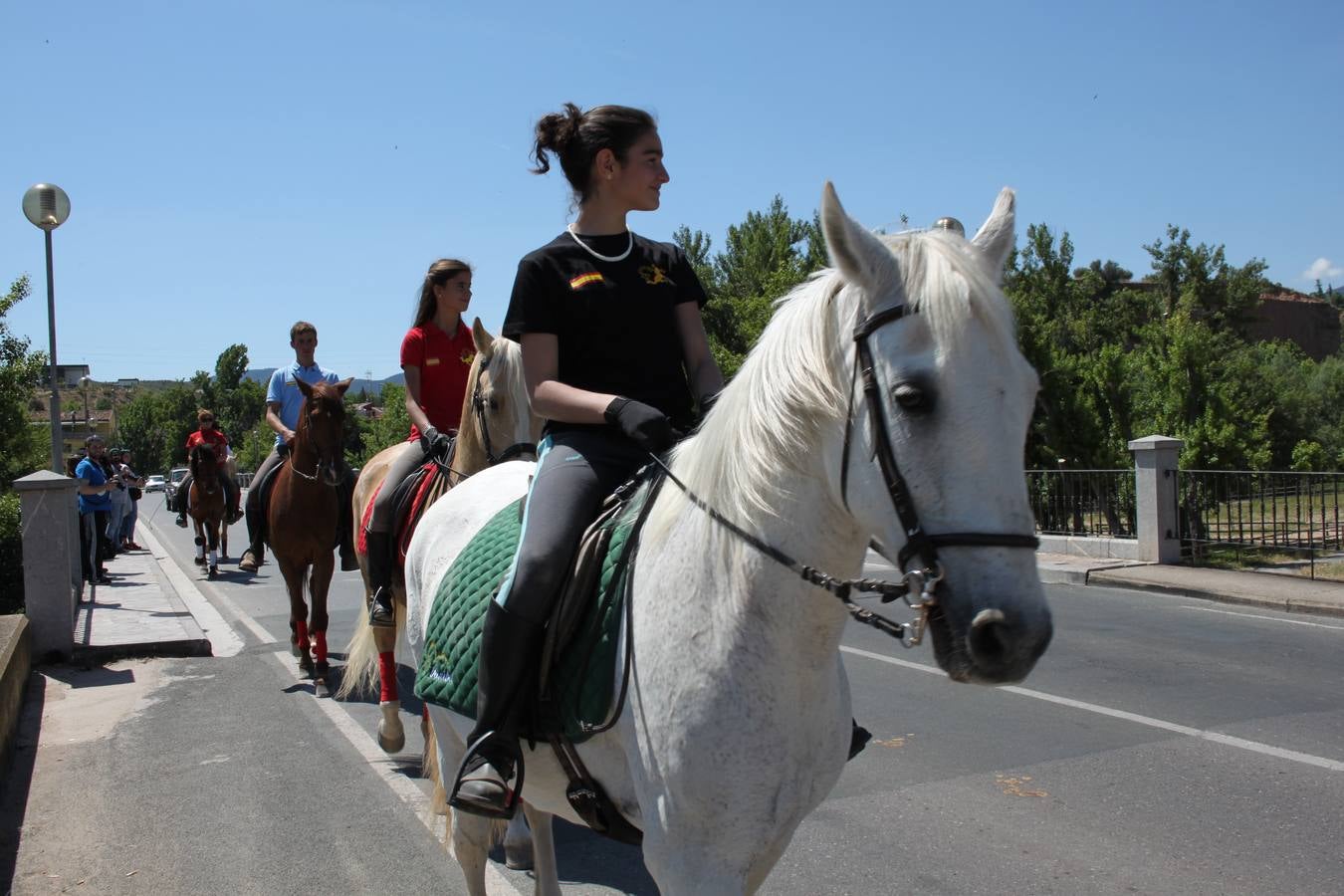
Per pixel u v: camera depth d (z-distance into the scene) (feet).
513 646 8.38
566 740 8.41
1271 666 25.02
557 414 8.59
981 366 5.91
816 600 6.95
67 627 28.14
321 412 24.88
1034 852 14.10
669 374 9.34
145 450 279.69
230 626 35.29
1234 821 14.98
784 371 6.97
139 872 14.23
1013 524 5.82
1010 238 6.93
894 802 16.11
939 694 22.82
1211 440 53.72
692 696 7.18
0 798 17.35
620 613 8.05
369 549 18.56
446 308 20.47
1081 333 111.65
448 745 10.77
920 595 5.95
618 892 13.60
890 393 6.07
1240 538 42.29
